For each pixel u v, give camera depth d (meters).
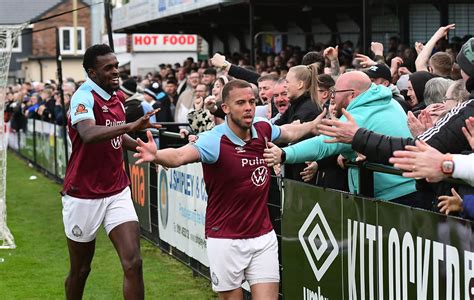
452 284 3.78
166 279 7.52
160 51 24.03
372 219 4.49
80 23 41.97
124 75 13.44
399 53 10.16
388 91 5.05
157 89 11.29
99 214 5.76
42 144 16.91
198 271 7.51
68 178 5.79
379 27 12.48
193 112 7.33
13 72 42.78
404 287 4.18
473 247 3.62
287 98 6.21
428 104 5.73
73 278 6.04
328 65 8.63
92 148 5.65
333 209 4.95
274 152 4.95
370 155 4.35
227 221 5.02
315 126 5.34
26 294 7.15
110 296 7.03
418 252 4.05
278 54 14.42
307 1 12.24
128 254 5.66
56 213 11.73
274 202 6.01
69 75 38.66
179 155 4.86
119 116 5.77
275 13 15.00
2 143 9.66
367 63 6.81
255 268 5.06
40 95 19.28
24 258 8.68
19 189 14.53
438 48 10.05
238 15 15.75
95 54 5.66
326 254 5.07
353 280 4.72
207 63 15.09
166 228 8.54
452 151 4.14
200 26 19.59
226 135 4.96
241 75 7.66
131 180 10.01
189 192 7.60
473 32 11.49
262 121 5.12
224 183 4.98
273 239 5.11
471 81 4.18
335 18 15.12
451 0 11.13
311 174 5.67
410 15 11.87
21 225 10.77
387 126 5.00
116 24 20.88
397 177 4.81
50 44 42.53
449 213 3.99
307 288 5.38
